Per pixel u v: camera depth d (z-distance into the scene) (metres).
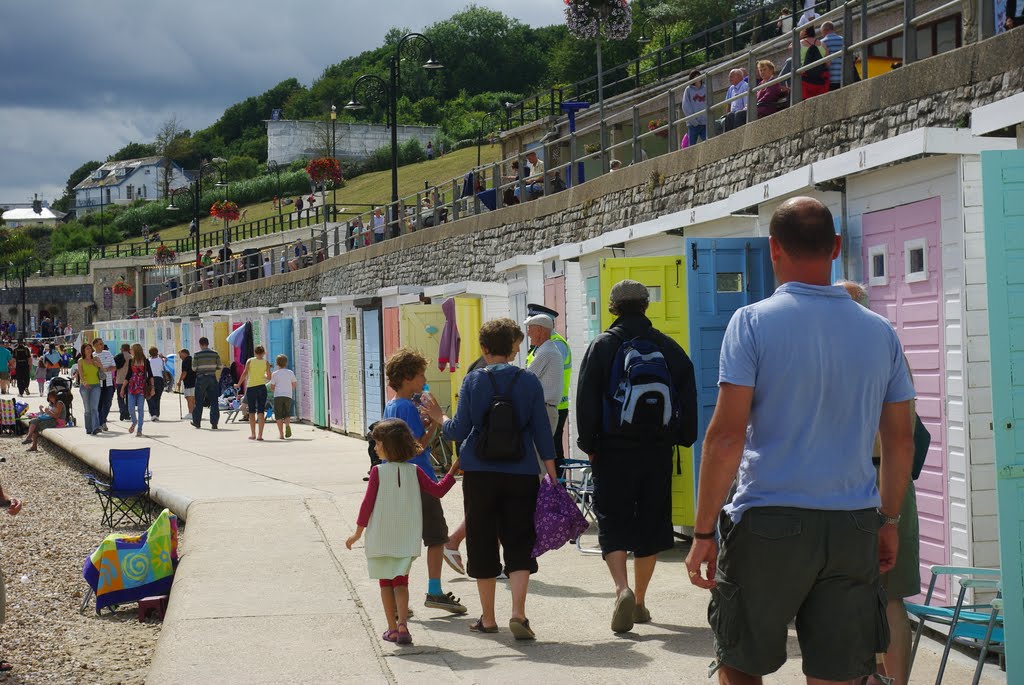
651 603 7.80
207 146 174.50
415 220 30.77
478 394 7.09
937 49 18.62
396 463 7.05
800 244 3.98
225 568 9.15
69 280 91.62
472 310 16.12
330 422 25.16
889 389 4.04
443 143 101.75
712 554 4.02
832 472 3.84
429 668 6.35
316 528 10.98
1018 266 5.52
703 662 6.32
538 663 6.41
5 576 11.88
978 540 6.96
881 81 11.12
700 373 9.80
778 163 13.27
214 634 7.14
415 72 128.12
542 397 7.14
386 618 7.36
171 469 17.09
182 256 83.25
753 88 14.34
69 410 28.00
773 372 3.87
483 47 128.75
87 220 134.25
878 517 3.91
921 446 5.32
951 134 7.01
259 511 11.97
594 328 12.51
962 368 7.04
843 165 8.05
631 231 11.53
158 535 10.05
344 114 134.25
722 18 47.19
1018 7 9.76
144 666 8.05
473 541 7.11
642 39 51.41
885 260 8.01
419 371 7.93
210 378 26.12
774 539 3.81
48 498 17.86
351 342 23.28
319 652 6.73
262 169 139.88
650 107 29.77
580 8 19.45
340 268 36.50
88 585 10.78
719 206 10.09
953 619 5.38
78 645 8.78
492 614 7.18
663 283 10.16
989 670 6.15
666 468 7.15
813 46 13.25
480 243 25.08
